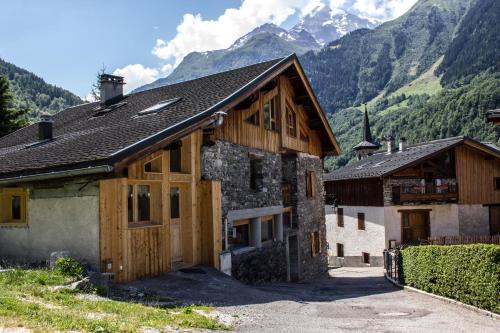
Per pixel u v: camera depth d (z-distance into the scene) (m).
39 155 13.65
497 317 10.39
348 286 18.45
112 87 19.80
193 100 15.03
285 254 19.84
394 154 36.97
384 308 11.75
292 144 21.06
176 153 14.01
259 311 10.04
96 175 11.56
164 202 12.55
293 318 9.69
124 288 10.51
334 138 24.56
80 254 11.73
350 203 33.41
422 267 14.85
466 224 29.83
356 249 32.62
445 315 10.84
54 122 19.98
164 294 10.56
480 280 11.17
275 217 19.34
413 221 30.00
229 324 8.40
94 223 11.51
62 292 9.02
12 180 12.72
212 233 13.95
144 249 11.82
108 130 14.23
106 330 6.46
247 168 16.84
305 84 20.80
